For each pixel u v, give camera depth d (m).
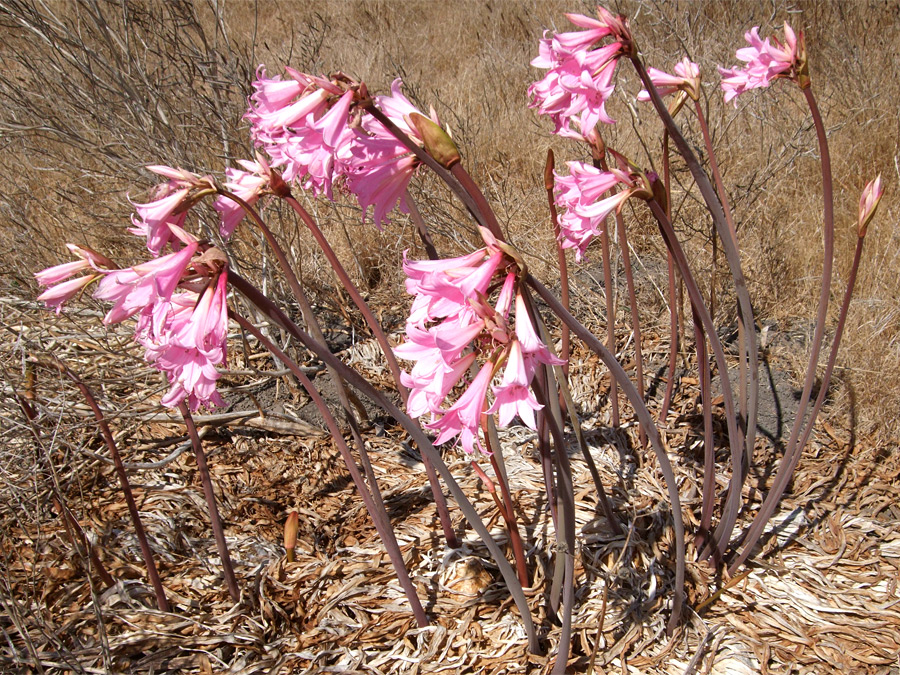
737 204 4.03
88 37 4.00
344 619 2.31
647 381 3.50
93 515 2.72
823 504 2.78
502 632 2.24
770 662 2.18
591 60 1.65
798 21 6.40
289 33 7.10
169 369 1.49
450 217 3.90
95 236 3.89
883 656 2.18
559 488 1.79
